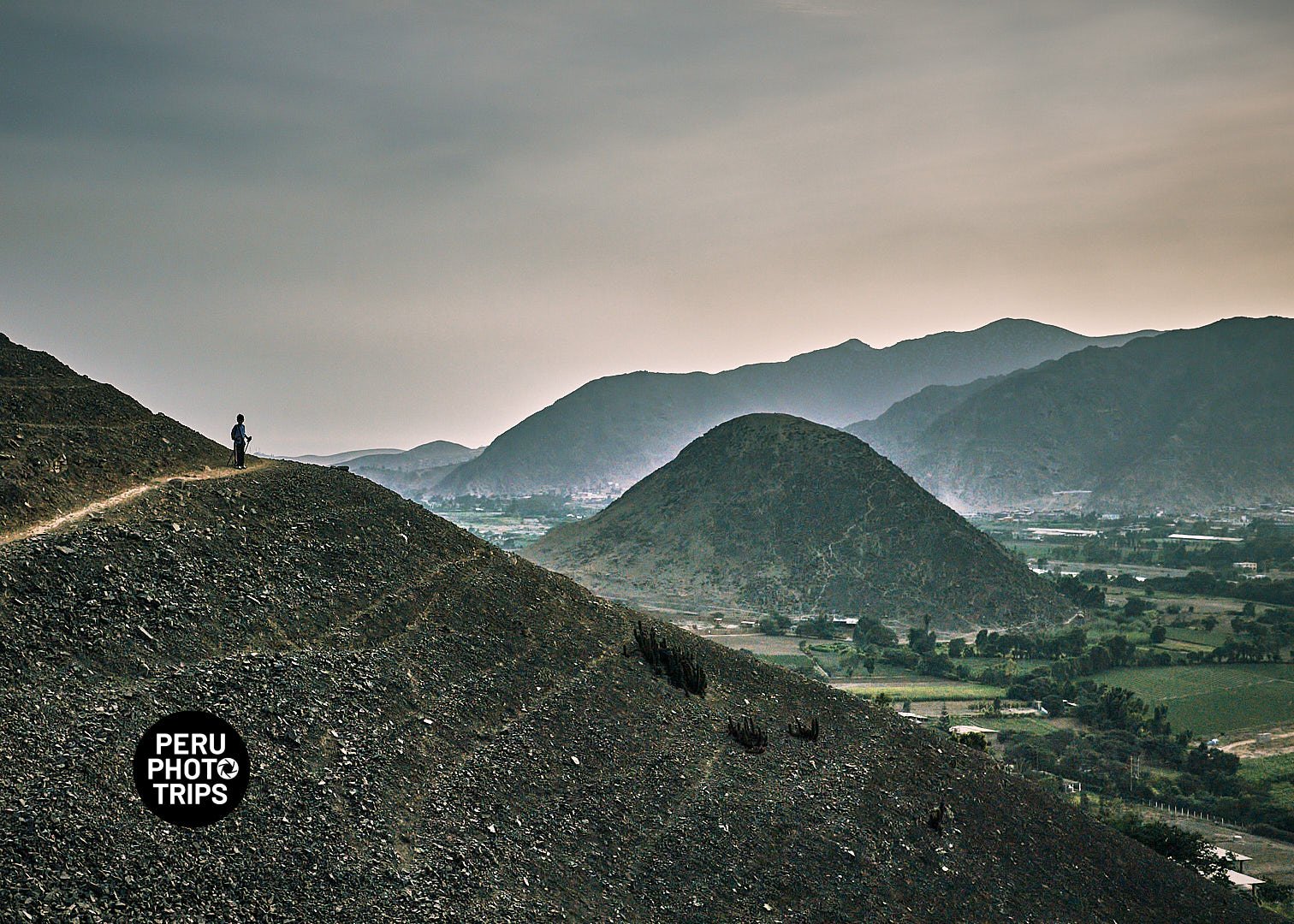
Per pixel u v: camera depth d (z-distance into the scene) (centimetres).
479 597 5188
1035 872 5162
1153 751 11938
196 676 3659
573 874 3681
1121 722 13112
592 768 4306
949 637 19612
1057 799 6266
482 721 4269
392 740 3853
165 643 3747
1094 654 16725
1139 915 5241
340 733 3734
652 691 5166
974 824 5331
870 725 6044
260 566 4491
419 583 5009
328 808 3381
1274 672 16512
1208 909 5641
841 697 6406
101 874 2791
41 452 4578
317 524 5069
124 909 2736
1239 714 14275
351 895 3114
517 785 3975
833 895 4200
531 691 4644
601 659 5238
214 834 3077
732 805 4481
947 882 4656
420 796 3675
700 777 4609
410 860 3356
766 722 5488
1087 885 5278
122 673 3528
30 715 3177
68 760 3070
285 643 4100
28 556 3825
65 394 5206
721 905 3862
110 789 3044
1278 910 7288
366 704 3962
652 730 4806
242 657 3866
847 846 4556
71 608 3675
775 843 4366
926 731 6462
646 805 4244
